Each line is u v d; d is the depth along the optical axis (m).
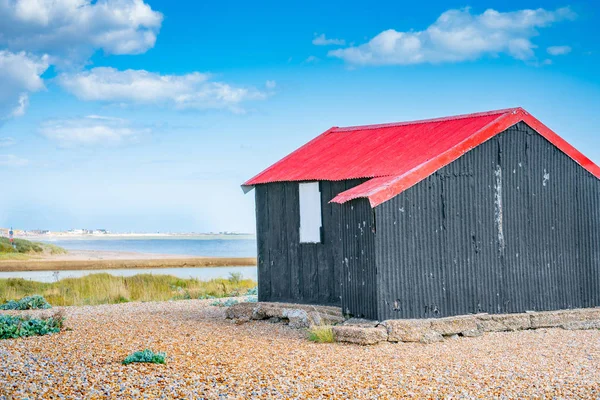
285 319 19.05
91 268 64.38
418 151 18.47
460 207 17.48
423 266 16.94
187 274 52.31
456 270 17.34
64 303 26.69
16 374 12.45
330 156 20.80
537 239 18.56
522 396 11.14
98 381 11.92
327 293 18.92
